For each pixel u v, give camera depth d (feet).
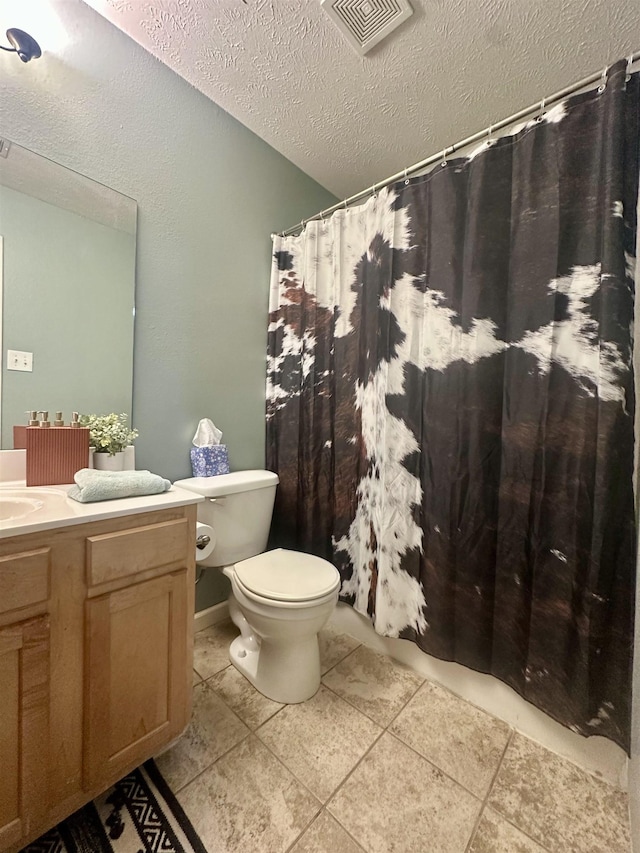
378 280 4.87
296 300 5.90
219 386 5.51
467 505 4.08
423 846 2.80
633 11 3.56
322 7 3.70
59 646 2.55
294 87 4.72
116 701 2.85
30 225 3.78
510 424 3.81
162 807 3.01
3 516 3.04
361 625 5.36
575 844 2.84
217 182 5.27
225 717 3.94
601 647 3.26
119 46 4.23
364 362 5.17
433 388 4.32
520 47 4.02
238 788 3.19
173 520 3.19
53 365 3.99
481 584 4.03
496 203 3.82
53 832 2.81
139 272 4.58
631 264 3.14
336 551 5.51
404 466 4.59
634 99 3.11
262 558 4.86
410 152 5.84
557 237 3.46
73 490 3.16
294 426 5.88
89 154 4.10
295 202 6.36
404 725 3.91
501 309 3.84
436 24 3.82
